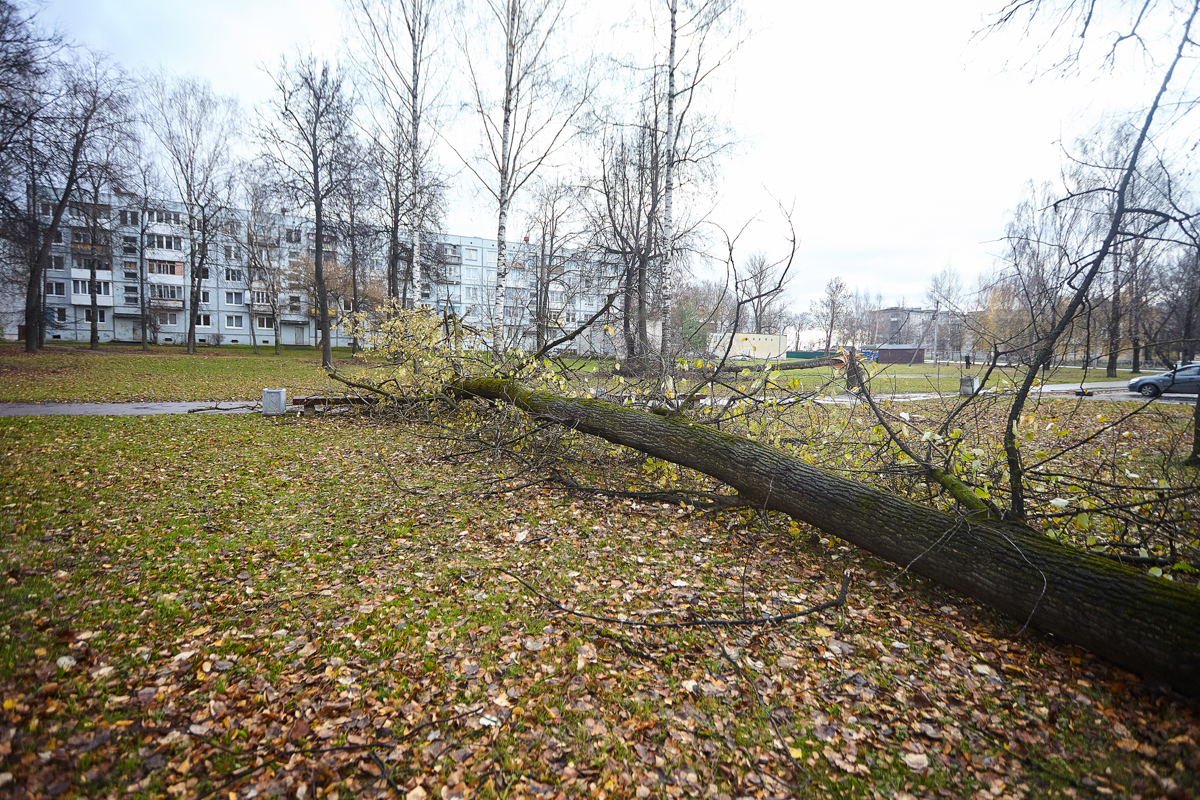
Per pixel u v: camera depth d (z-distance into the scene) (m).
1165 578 3.03
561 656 2.98
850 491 4.05
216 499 5.43
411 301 30.47
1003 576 3.20
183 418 10.29
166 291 51.28
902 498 3.92
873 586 3.90
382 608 3.43
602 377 8.62
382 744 2.29
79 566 3.82
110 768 2.10
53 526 4.53
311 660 2.87
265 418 10.59
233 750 2.24
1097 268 3.42
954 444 4.60
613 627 3.29
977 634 3.28
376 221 26.53
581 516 5.29
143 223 34.38
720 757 2.30
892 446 4.99
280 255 39.69
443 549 4.41
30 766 2.06
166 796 2.00
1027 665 2.96
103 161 24.19
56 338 48.09
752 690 2.73
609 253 18.45
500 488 6.10
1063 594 2.94
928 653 3.08
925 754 2.34
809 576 4.07
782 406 6.35
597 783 2.15
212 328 53.72
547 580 3.90
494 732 2.39
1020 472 3.74
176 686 2.61
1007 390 4.91
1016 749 2.36
